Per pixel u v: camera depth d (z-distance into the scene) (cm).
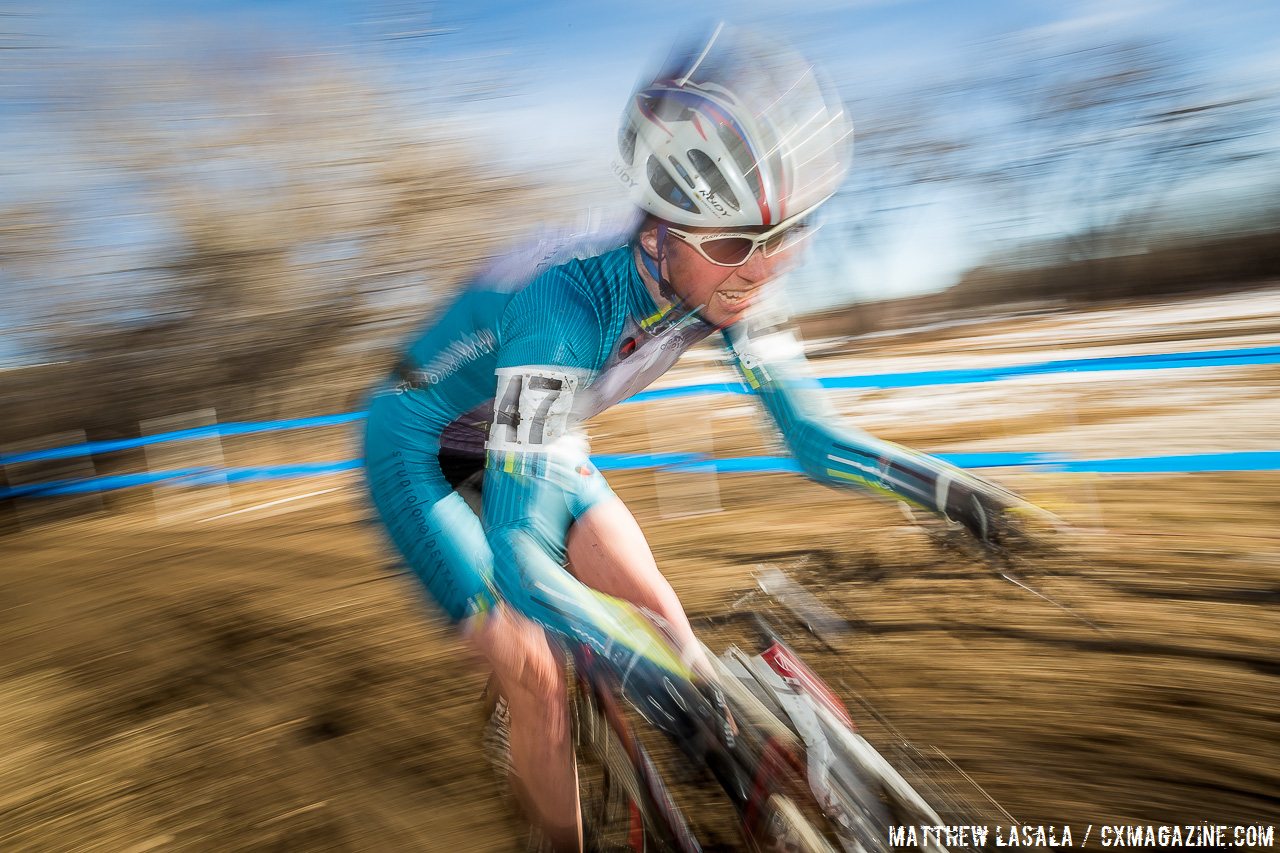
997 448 473
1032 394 571
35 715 285
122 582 425
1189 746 200
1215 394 519
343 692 277
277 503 567
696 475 467
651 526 410
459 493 190
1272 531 314
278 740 253
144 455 773
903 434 522
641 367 180
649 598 179
